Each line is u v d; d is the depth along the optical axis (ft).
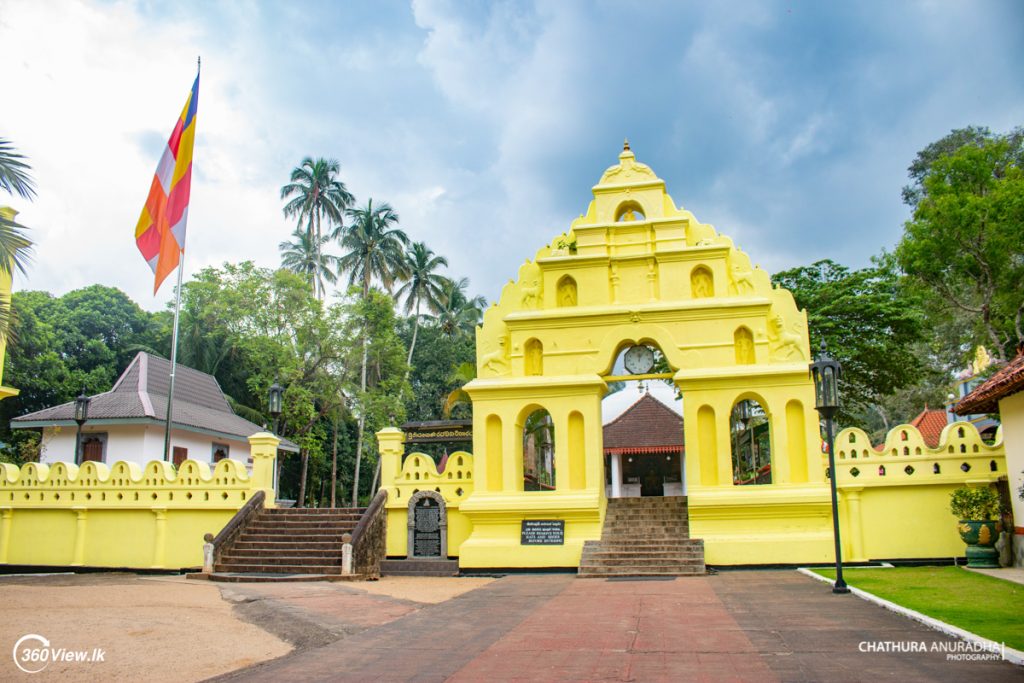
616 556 60.08
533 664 27.37
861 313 97.45
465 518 67.67
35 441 110.52
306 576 59.41
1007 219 77.87
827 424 47.34
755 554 60.49
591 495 63.67
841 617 35.40
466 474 68.59
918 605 37.17
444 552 66.59
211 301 140.97
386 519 68.44
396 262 176.35
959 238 80.48
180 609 42.91
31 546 75.00
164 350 161.89
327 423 167.94
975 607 36.27
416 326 189.78
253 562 63.98
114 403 103.60
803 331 64.54
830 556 59.77
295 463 164.96
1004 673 24.02
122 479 73.41
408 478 69.36
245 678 26.68
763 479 92.94
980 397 55.42
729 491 61.98
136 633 35.22
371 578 61.41
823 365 47.44
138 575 67.97
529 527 64.03
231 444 122.01
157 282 84.23
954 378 147.84
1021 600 38.37
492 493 65.62
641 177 71.56
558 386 65.87
